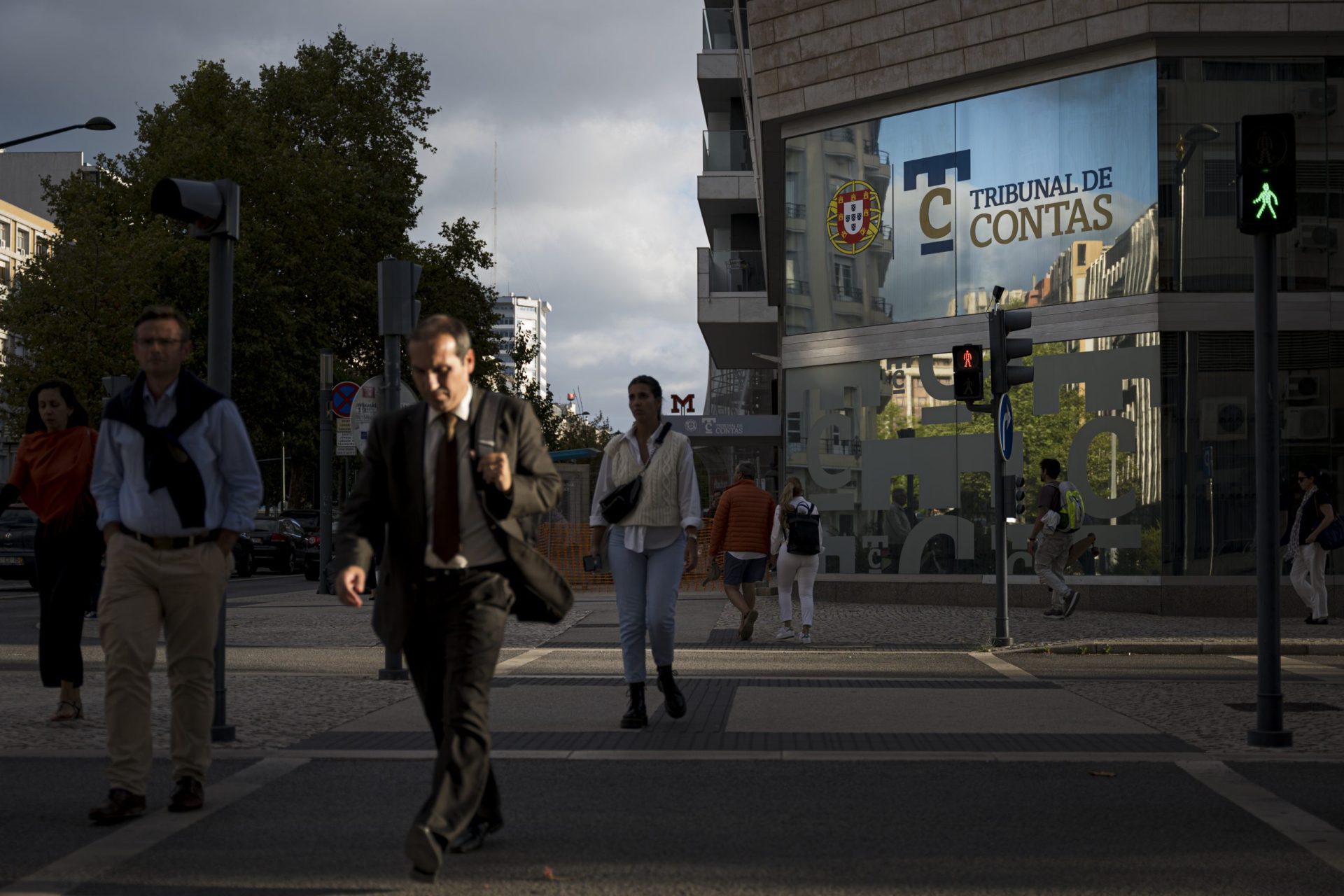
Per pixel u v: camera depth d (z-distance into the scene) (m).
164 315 5.95
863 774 6.99
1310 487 18.02
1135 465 20.25
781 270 29.97
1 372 44.31
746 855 5.25
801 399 24.22
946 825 5.80
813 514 15.30
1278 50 20.27
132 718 5.85
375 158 50.75
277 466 78.94
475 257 51.41
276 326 45.25
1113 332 20.52
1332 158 20.23
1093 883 4.85
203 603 5.98
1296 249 20.16
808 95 23.62
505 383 55.25
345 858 5.15
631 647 8.61
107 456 5.96
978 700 10.00
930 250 22.55
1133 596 20.09
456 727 4.69
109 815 5.74
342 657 13.02
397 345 11.06
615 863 5.11
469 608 4.84
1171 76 20.33
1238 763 7.34
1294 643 14.30
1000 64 21.45
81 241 43.78
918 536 22.34
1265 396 7.96
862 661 13.07
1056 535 18.80
